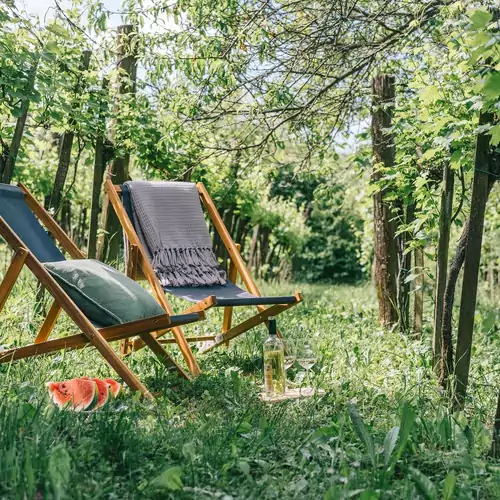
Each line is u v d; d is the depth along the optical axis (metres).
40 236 4.38
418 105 5.29
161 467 2.38
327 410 3.39
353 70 6.62
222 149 6.81
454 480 2.21
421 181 5.24
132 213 5.33
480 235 3.48
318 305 8.41
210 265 5.36
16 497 1.98
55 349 3.79
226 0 5.79
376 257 6.89
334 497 2.10
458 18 4.88
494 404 3.65
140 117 6.59
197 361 4.87
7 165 5.28
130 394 3.62
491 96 2.60
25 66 5.10
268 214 14.56
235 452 2.50
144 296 3.97
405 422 2.56
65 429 2.62
